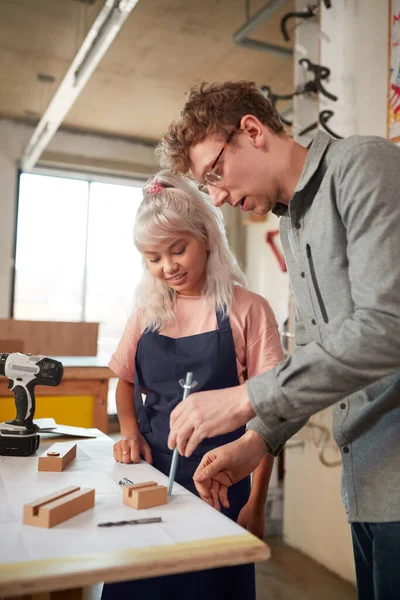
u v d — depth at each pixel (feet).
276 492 10.60
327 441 8.17
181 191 4.21
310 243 3.34
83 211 21.47
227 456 3.47
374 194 2.77
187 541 2.38
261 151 3.35
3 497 2.93
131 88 17.19
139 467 3.64
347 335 2.64
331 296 3.28
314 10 8.12
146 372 4.36
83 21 13.10
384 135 6.92
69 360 8.03
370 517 3.17
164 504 2.91
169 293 4.52
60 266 21.02
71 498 2.68
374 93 7.11
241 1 12.28
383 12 6.98
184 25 13.46
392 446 3.12
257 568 8.21
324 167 3.23
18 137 19.86
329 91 7.80
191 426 2.89
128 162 21.63
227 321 4.28
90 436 4.58
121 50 14.78
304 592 7.45
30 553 2.22
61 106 13.91
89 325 9.87
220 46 14.47
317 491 8.53
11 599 3.14
